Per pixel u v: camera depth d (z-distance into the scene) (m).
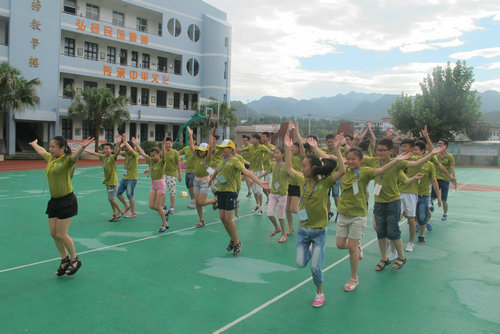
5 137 24.61
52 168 4.49
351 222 4.43
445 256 5.93
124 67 29.58
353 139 8.95
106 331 3.39
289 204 6.52
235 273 4.95
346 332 3.48
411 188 6.09
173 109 33.28
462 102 33.03
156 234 6.84
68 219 4.57
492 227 8.09
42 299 4.03
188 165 9.22
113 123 26.31
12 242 6.11
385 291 4.46
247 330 3.47
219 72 34.97
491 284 4.73
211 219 8.19
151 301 4.05
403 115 35.09
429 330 3.54
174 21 32.44
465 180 19.52
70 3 27.72
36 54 24.59
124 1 29.34
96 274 4.80
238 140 47.38
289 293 4.35
